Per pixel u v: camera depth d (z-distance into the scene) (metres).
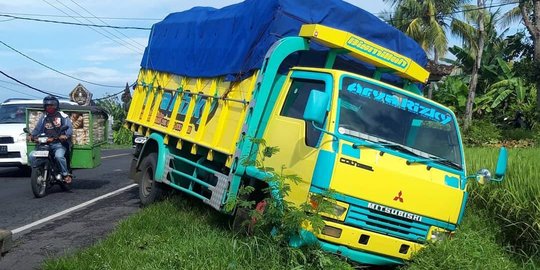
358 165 5.55
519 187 7.20
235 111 7.17
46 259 6.34
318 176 5.52
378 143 5.85
